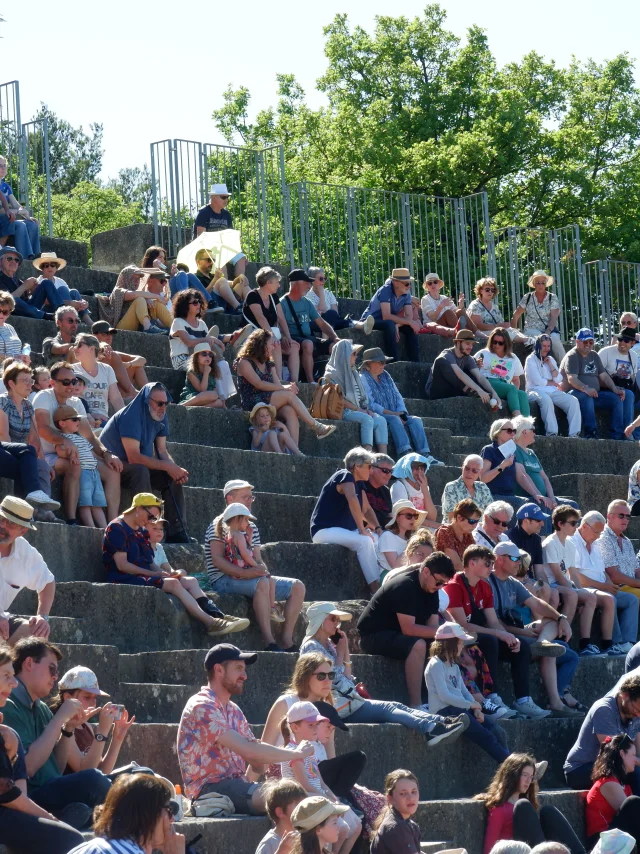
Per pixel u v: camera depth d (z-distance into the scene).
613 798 14.77
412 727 14.36
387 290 27.05
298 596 15.88
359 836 12.51
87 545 15.88
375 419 22.23
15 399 16.48
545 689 16.91
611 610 18.73
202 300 22.61
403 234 33.47
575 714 16.67
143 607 14.93
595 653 18.34
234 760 12.12
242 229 31.67
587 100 53.41
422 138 52.03
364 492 18.38
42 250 27.69
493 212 49.22
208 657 12.36
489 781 15.08
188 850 10.82
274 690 14.63
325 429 21.16
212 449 19.30
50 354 20.22
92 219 65.06
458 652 15.19
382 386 22.84
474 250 34.62
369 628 15.88
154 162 30.25
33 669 11.41
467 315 29.12
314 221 32.50
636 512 22.42
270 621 15.74
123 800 8.75
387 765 14.08
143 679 14.24
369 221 33.16
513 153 49.97
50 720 11.45
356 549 17.95
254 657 12.45
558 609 18.27
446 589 16.34
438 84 52.94
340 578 17.84
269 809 11.05
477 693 15.51
